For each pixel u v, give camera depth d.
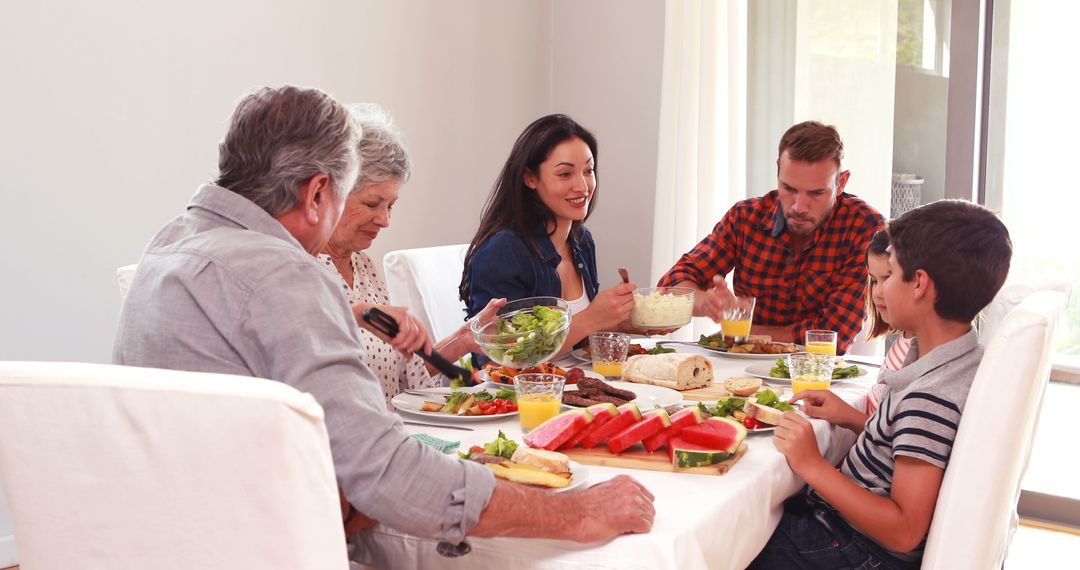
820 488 1.52
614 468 1.46
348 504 1.23
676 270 3.03
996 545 1.46
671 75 3.99
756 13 3.99
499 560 1.19
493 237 2.50
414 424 1.72
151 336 1.15
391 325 1.63
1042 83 3.43
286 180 1.24
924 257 1.57
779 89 3.97
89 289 2.98
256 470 0.90
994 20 3.48
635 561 1.13
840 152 2.76
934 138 3.65
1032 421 1.53
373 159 1.92
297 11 3.50
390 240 3.90
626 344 2.13
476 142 4.29
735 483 1.37
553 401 1.62
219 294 1.13
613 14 4.40
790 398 1.92
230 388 0.90
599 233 4.53
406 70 3.93
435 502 1.09
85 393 0.95
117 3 2.98
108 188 3.00
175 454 0.92
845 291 2.82
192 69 3.20
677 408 1.77
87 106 2.93
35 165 2.83
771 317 3.01
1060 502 3.33
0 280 2.78
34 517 1.00
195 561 0.94
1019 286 1.92
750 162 4.05
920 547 1.57
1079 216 3.41
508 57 4.40
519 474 1.26
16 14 2.75
